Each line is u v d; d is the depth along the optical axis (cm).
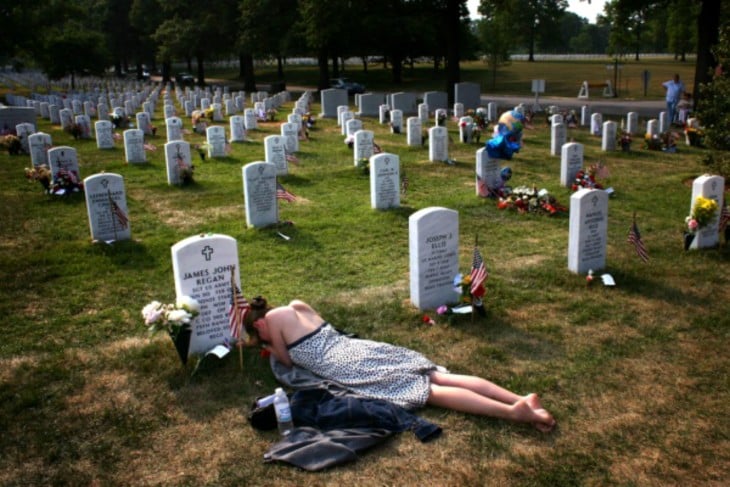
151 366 707
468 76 7200
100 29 8600
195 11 5947
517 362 721
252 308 725
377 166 1398
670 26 8506
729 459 548
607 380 681
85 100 4228
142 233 1253
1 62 8275
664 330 802
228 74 9481
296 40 5078
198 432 589
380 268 1054
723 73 1608
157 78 9412
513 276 1000
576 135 2664
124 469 537
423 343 768
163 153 2211
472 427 589
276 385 668
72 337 793
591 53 16050
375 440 557
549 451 558
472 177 1798
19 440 575
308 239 1209
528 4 9556
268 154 1773
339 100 3519
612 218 1361
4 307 883
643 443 571
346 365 642
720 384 672
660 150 2275
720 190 1130
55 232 1243
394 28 5122
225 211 1427
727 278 984
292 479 520
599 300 901
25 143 2209
